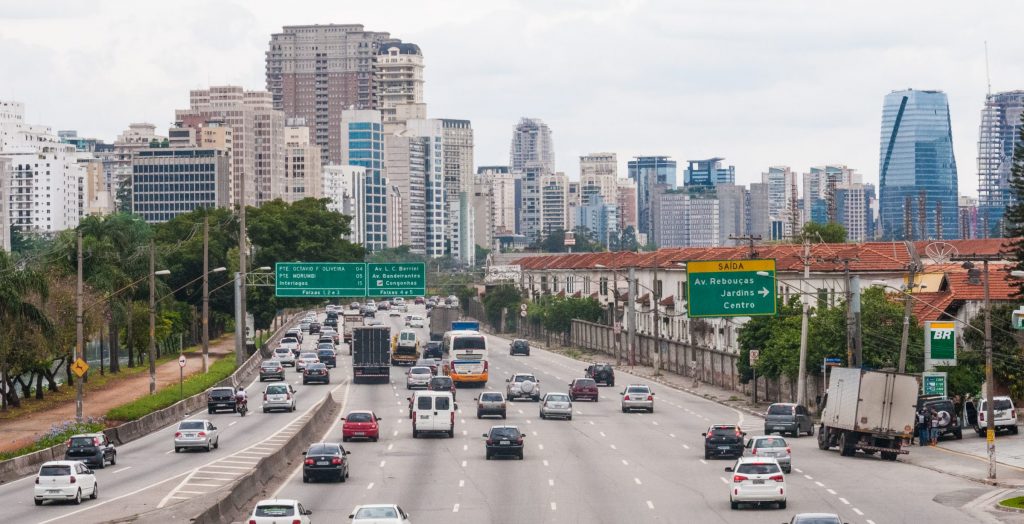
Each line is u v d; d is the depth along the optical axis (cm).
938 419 10181
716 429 8969
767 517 6328
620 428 11094
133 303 18038
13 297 12331
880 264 15062
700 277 11362
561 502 6888
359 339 15875
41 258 15050
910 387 8956
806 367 12062
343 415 12169
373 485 7575
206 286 16625
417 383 14875
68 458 8525
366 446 9744
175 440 9538
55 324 13288
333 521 6194
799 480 7806
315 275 15750
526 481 7762
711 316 11356
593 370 16075
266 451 9456
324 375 16012
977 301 12119
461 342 15325
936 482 7775
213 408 12750
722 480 7806
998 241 17988
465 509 6644
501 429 8919
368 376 15888
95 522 6138
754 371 13175
